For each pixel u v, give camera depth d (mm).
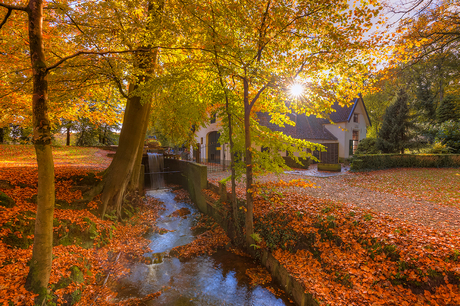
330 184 12961
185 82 8078
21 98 8562
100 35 6320
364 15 5250
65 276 5145
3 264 4574
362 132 29406
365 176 15336
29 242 5570
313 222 6848
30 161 14586
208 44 6023
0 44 6543
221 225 10180
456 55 11820
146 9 7867
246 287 6188
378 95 34062
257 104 8719
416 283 4336
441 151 19984
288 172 17797
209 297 5777
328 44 5980
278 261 6402
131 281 6348
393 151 23484
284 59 6781
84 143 31875
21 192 7863
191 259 7707
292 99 7395
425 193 10367
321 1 5293
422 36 7738
